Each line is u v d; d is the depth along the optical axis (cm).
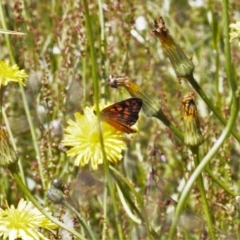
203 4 203
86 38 163
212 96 173
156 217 151
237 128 167
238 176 162
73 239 146
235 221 154
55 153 161
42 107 162
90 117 137
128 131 136
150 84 172
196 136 134
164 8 194
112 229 157
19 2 167
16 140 167
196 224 148
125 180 136
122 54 168
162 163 164
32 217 137
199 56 188
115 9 170
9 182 163
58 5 179
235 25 143
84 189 153
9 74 141
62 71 165
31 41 168
